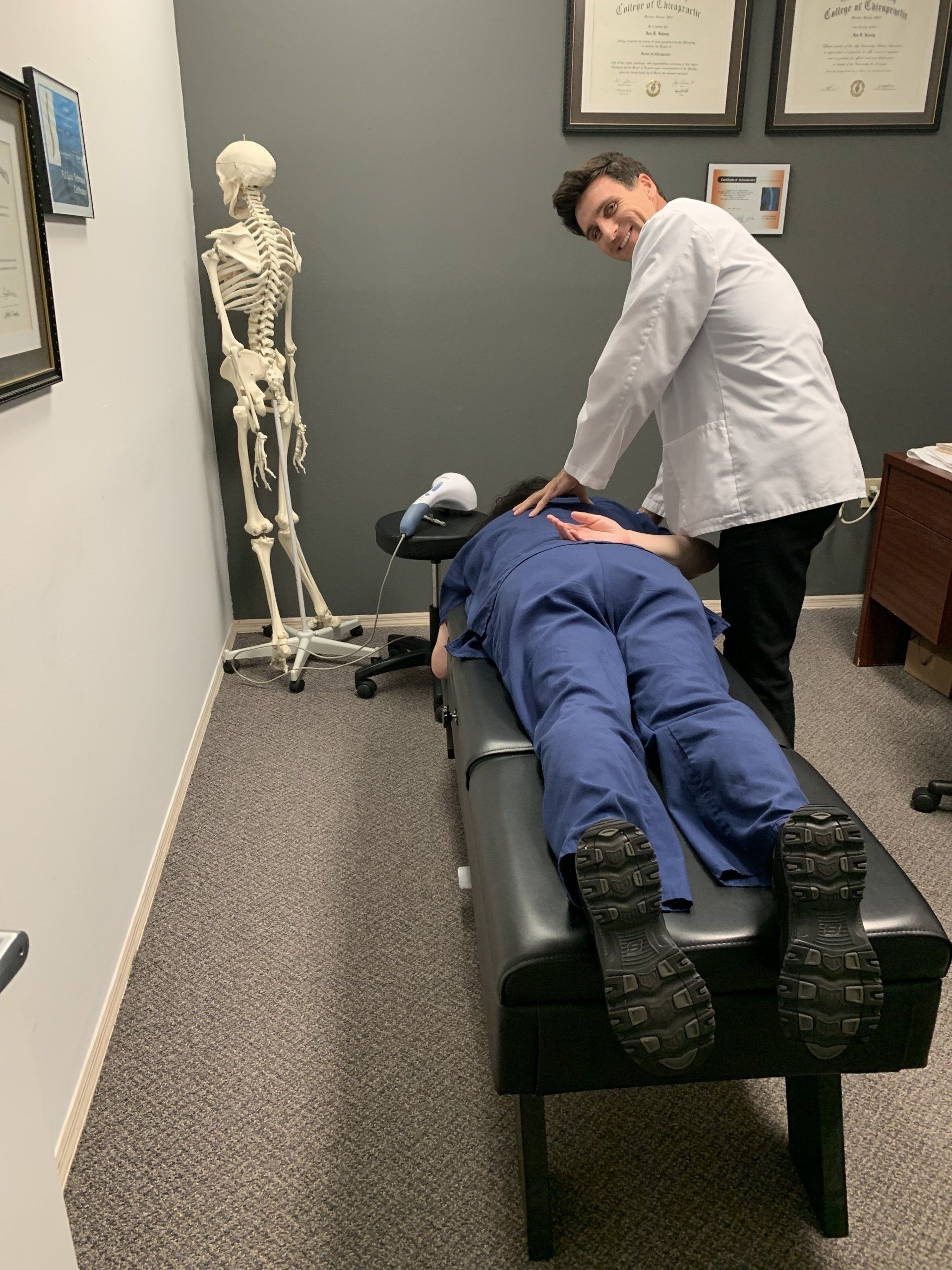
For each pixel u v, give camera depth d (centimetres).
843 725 246
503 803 120
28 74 132
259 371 255
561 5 260
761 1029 102
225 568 299
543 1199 112
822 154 280
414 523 242
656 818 111
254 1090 138
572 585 143
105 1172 126
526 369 293
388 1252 114
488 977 106
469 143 271
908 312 298
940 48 271
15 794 117
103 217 173
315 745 239
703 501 178
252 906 179
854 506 315
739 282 171
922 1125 132
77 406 151
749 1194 121
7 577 118
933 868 187
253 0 255
